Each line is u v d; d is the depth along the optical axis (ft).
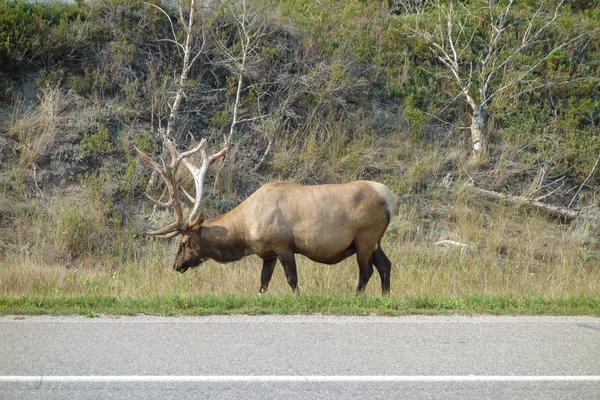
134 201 125.08
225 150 98.07
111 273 101.19
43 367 50.98
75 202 120.98
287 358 53.57
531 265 117.50
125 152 131.85
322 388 47.26
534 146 148.05
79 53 144.46
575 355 55.88
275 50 147.84
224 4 149.18
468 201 134.00
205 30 145.07
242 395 45.80
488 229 127.44
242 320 65.31
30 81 139.33
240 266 107.96
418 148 145.28
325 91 144.15
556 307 72.79
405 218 127.85
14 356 53.57
